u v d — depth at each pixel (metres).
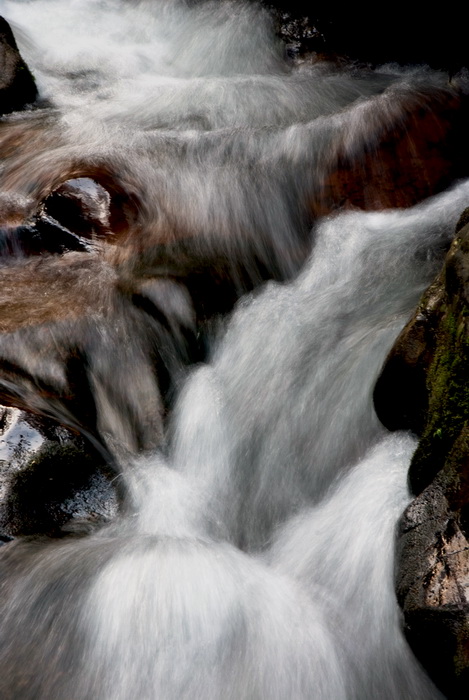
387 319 7.62
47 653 5.40
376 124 10.30
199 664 5.38
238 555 6.48
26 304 8.10
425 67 14.02
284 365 7.84
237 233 9.45
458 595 4.80
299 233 9.61
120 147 10.56
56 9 17.67
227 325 8.61
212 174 9.97
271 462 7.23
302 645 5.47
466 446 5.28
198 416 7.79
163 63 15.34
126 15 17.27
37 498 6.52
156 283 8.42
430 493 5.41
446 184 9.79
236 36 15.72
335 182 9.84
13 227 8.88
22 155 10.63
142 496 6.97
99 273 8.49
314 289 8.95
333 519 6.31
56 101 12.96
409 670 5.15
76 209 9.12
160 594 5.80
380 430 6.67
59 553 6.08
